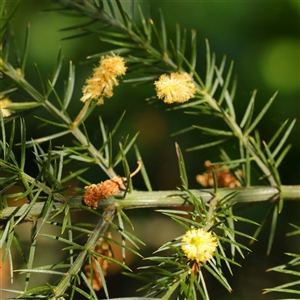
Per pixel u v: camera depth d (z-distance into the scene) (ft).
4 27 1.28
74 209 1.24
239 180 1.36
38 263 1.51
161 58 1.35
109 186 1.25
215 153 1.55
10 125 1.48
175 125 1.63
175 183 1.56
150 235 1.53
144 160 1.61
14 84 1.32
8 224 1.21
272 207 1.33
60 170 1.25
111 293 1.53
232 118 1.35
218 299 1.49
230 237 1.24
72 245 1.23
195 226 1.22
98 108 1.63
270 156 1.32
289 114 1.62
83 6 1.36
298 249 1.53
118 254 1.52
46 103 1.30
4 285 1.49
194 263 1.20
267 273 1.51
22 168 1.21
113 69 1.28
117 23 1.36
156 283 1.18
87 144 1.29
